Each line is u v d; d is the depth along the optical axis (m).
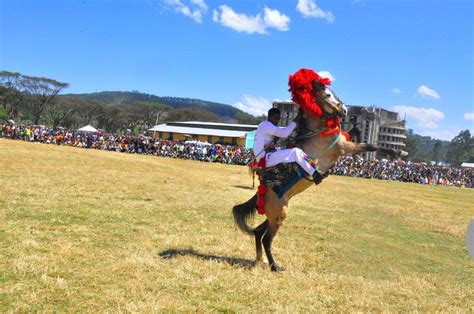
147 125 108.56
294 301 5.35
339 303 5.46
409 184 44.56
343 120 7.94
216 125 95.25
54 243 6.91
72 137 51.62
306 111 6.73
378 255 8.66
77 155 30.84
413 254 9.09
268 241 6.99
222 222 10.23
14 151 27.30
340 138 6.83
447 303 5.86
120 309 4.59
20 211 9.13
